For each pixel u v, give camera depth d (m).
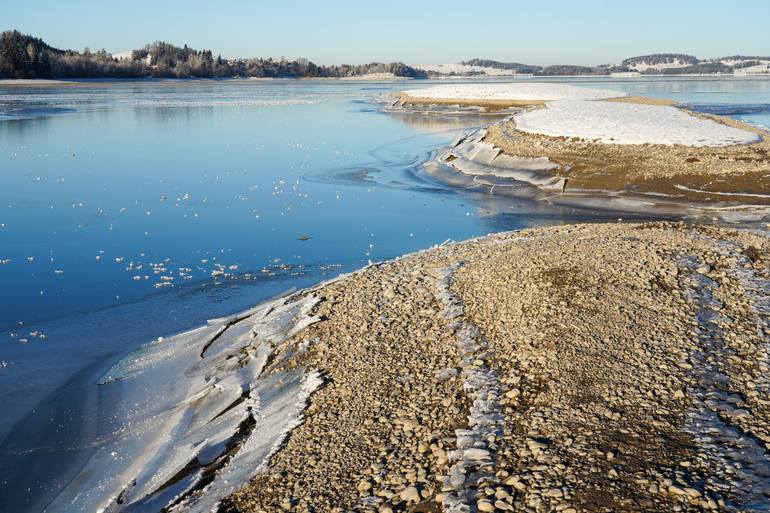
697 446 7.64
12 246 22.72
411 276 14.38
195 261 20.94
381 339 11.73
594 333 10.41
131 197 30.38
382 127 61.22
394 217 26.95
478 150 37.62
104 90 135.62
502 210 28.20
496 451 7.97
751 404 8.59
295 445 9.19
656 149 32.91
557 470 7.34
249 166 39.16
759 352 9.97
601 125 38.31
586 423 8.26
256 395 11.20
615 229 16.97
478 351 10.63
